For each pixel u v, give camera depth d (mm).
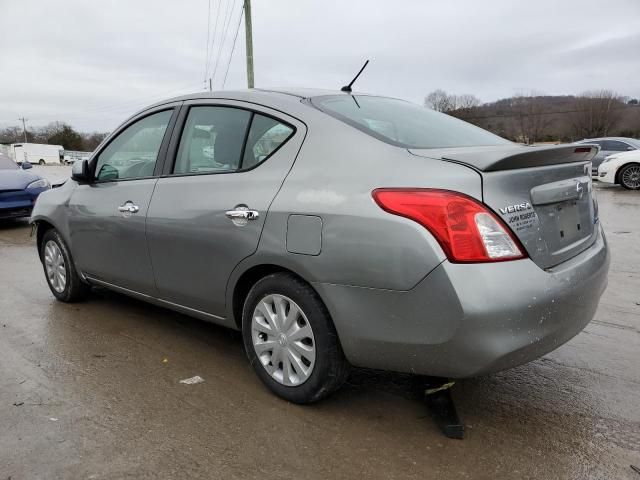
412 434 2566
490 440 2520
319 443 2490
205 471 2283
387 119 2949
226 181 2982
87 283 4352
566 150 2557
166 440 2508
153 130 3635
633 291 4832
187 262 3180
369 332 2398
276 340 2814
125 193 3641
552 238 2455
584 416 2729
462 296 2141
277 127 2896
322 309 2582
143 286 3604
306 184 2605
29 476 2238
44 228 4699
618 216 9266
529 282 2219
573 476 2250
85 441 2496
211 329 3971
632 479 2230
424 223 2215
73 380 3131
